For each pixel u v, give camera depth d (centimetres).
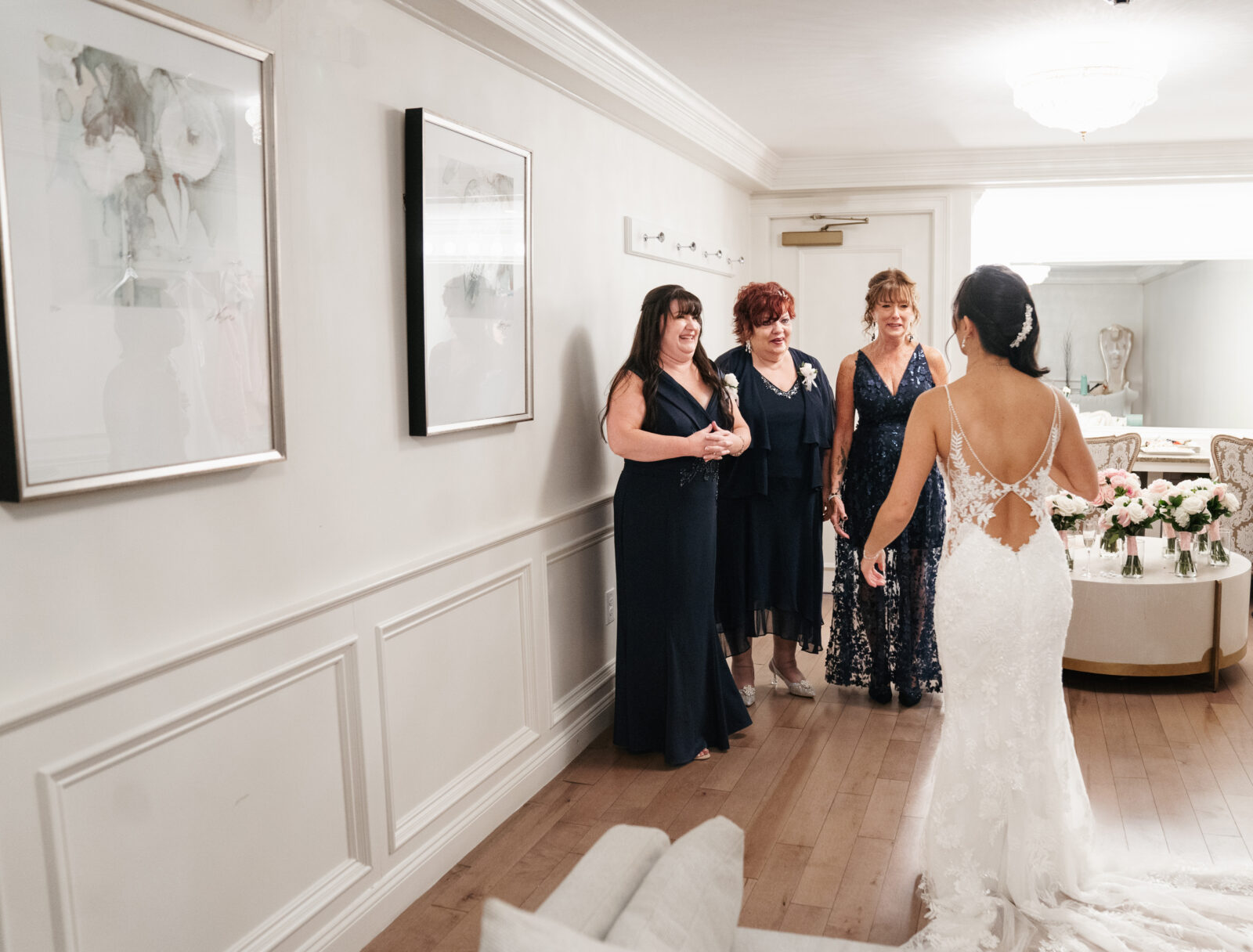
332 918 232
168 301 182
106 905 175
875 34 337
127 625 180
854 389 398
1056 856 248
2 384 153
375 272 247
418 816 266
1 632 157
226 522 202
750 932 161
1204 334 991
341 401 236
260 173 203
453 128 267
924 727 383
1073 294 1223
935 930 233
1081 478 257
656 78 373
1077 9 312
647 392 339
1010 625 242
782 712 403
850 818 306
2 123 150
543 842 295
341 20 233
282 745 217
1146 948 226
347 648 237
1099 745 360
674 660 345
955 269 568
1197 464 639
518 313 310
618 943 102
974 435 249
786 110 445
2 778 156
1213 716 387
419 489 268
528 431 327
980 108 443
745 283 590
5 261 150
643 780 339
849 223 581
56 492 161
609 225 388
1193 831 291
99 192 167
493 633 306
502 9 273
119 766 177
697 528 343
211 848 198
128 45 171
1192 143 519
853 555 407
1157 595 408
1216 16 318
